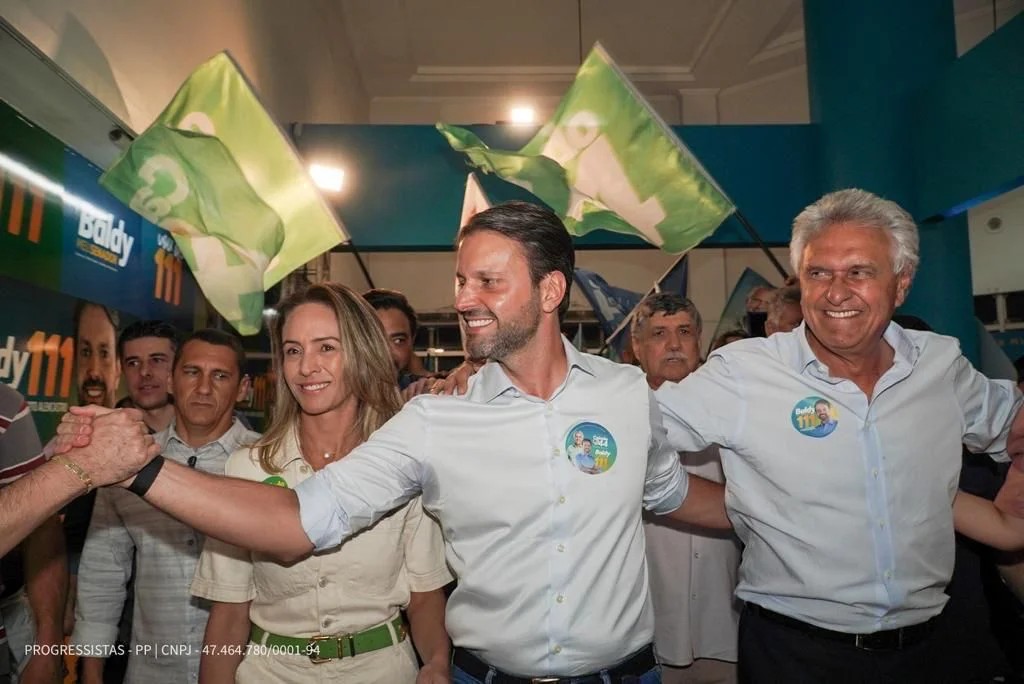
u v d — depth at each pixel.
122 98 2.84
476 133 5.50
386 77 9.25
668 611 2.43
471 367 1.84
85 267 2.43
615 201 3.28
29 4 2.19
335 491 1.46
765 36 8.28
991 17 7.60
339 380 1.80
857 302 1.61
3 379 1.96
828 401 1.70
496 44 8.68
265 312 4.46
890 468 1.67
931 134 4.49
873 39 4.82
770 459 1.72
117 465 1.34
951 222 4.67
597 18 8.12
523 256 1.51
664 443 1.69
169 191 2.58
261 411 4.40
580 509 1.51
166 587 2.19
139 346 2.61
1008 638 2.12
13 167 2.02
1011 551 1.82
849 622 1.66
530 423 1.54
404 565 1.81
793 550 1.70
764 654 1.74
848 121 4.91
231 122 2.65
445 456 1.53
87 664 2.22
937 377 1.74
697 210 3.23
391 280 9.45
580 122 3.17
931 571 1.70
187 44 3.56
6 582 2.01
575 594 1.49
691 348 2.53
